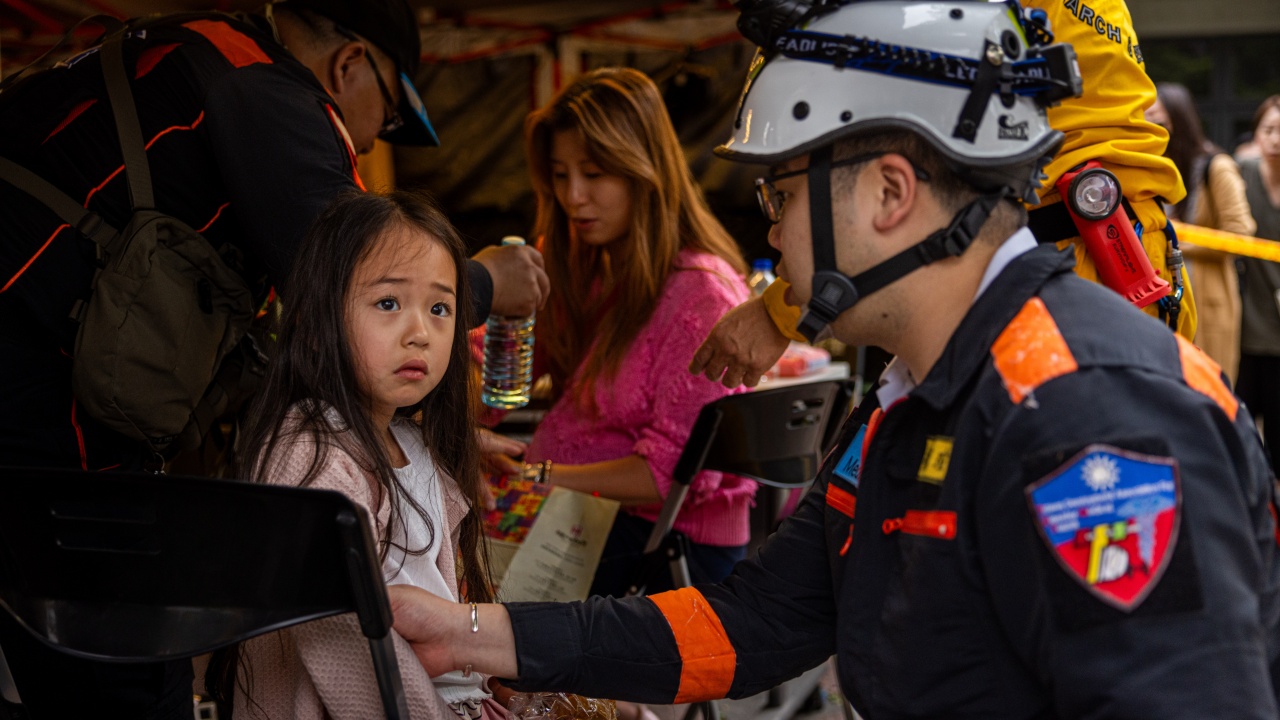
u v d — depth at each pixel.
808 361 3.54
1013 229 1.07
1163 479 0.88
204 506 1.03
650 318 2.28
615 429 2.33
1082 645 0.88
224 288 1.61
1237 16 8.35
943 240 1.04
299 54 1.93
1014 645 0.95
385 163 4.90
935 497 1.01
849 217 1.06
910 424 1.07
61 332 1.53
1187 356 0.97
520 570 2.12
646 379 2.27
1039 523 0.90
